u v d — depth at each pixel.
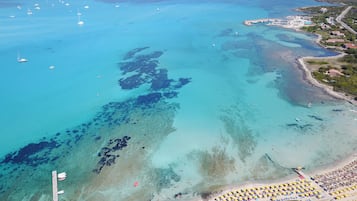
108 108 75.00
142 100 78.88
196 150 59.56
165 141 62.19
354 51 111.62
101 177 52.44
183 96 81.25
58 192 48.97
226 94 82.62
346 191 47.31
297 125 67.44
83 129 66.38
